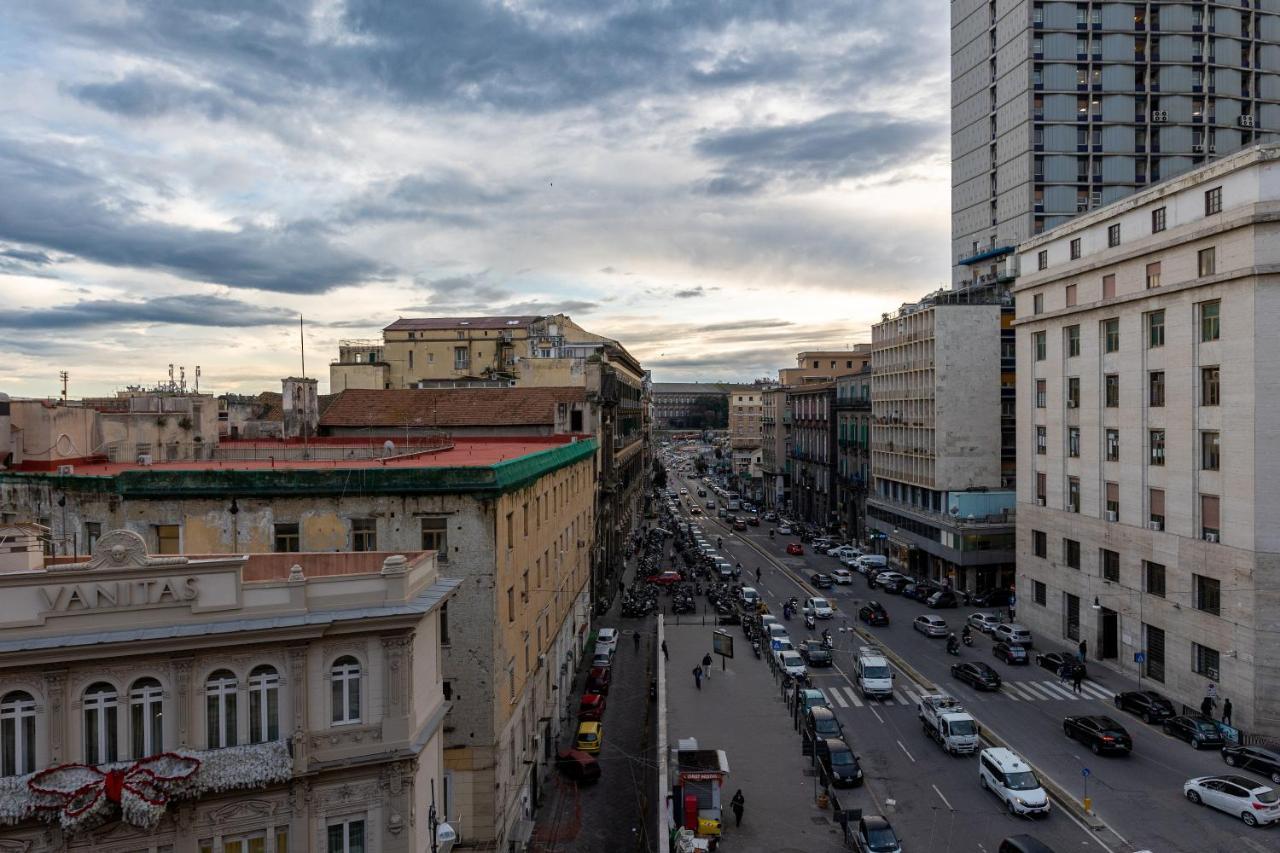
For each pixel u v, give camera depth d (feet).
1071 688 168.04
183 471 101.60
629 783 132.87
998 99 292.61
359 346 351.46
